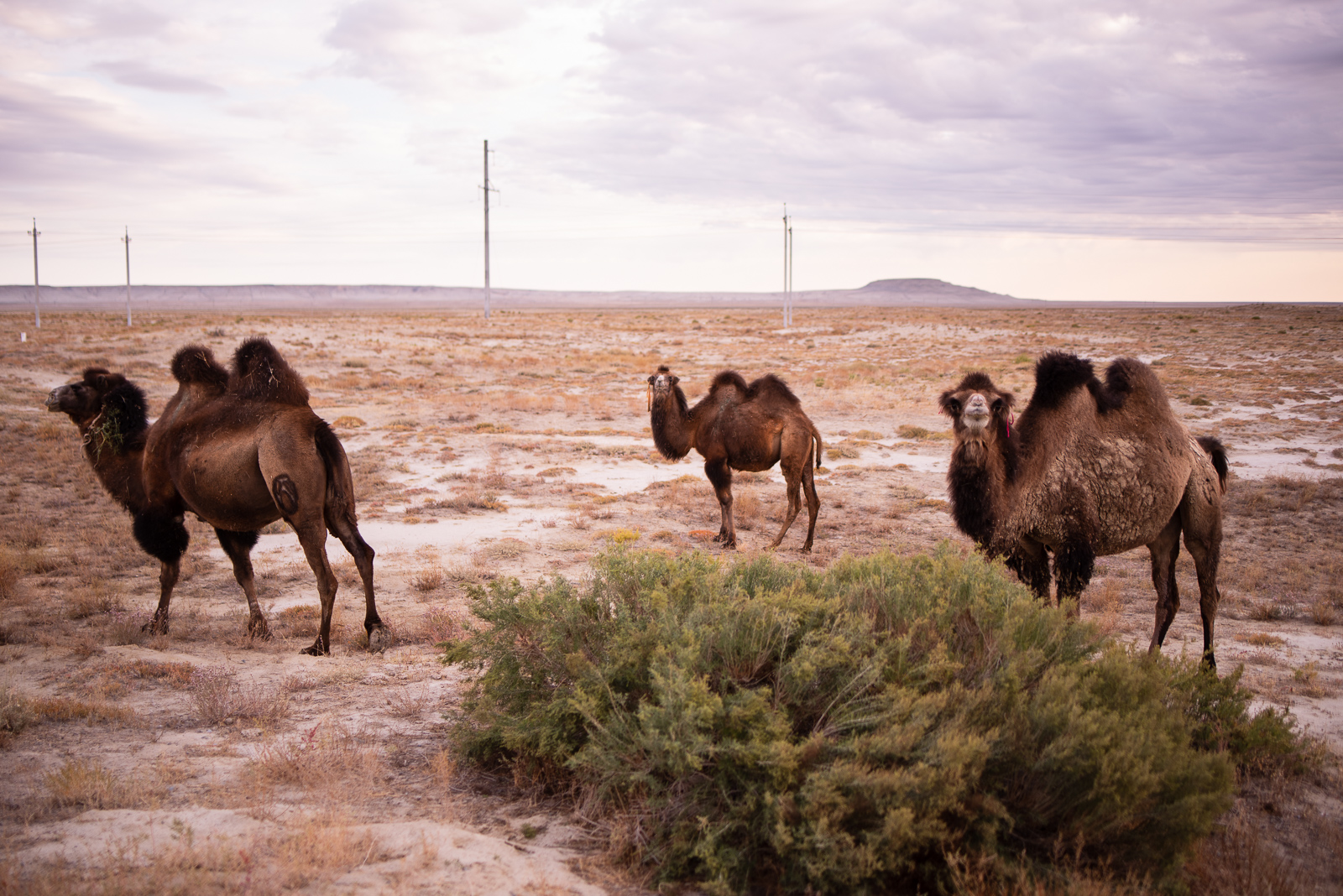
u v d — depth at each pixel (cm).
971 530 695
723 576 571
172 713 581
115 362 3409
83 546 1139
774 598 491
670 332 6738
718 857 373
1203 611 793
